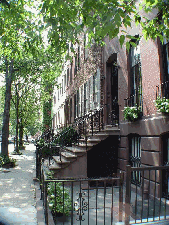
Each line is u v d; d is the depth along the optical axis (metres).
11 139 42.28
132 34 8.10
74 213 5.37
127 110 7.57
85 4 4.52
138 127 7.33
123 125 8.49
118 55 9.27
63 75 23.02
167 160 6.11
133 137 8.03
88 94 12.87
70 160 8.52
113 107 10.47
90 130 10.86
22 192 7.10
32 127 31.42
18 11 6.09
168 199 5.89
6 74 15.37
